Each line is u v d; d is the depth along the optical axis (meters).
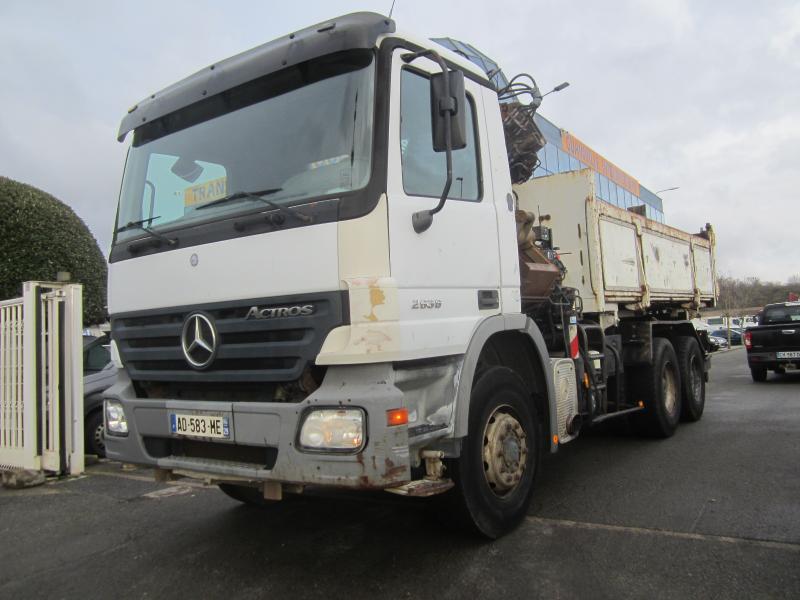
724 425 8.12
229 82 3.73
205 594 3.48
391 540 4.15
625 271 6.94
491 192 4.20
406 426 3.03
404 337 3.17
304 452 3.02
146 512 5.25
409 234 3.32
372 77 3.32
